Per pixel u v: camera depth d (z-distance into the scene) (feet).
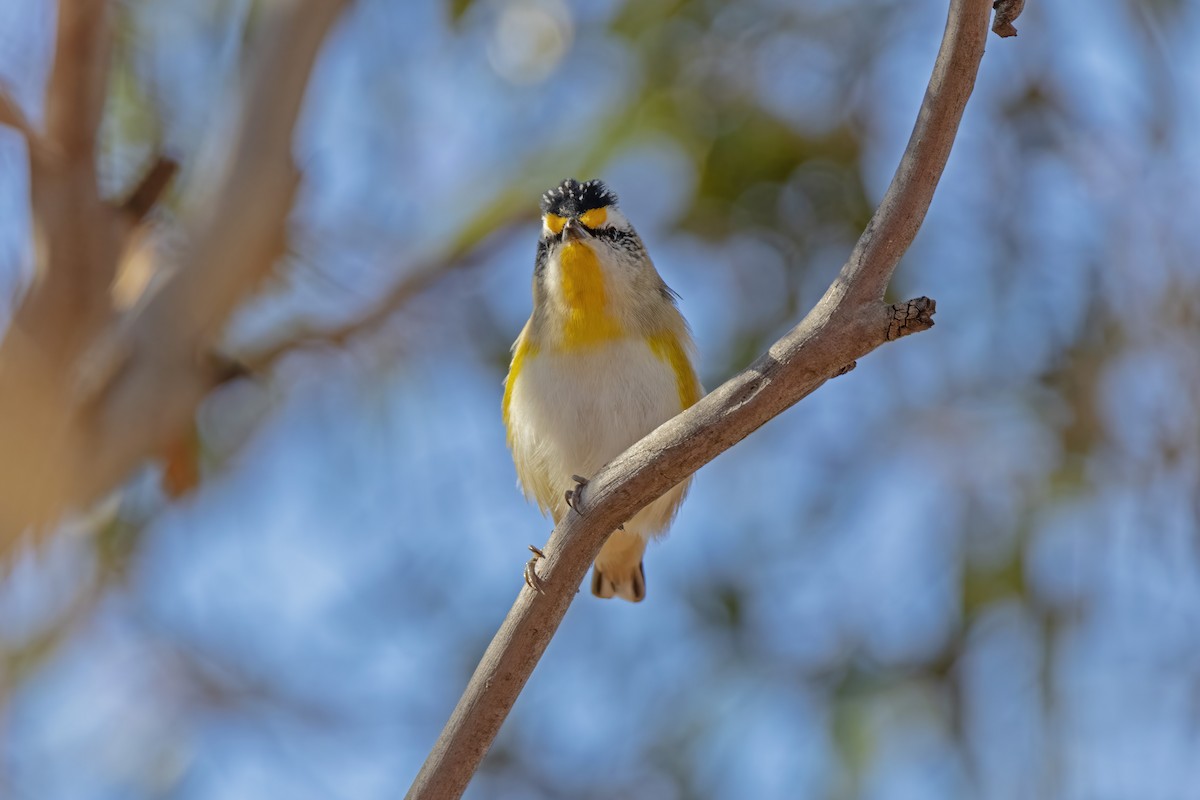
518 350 30.96
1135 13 41.34
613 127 41.98
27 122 27.04
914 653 38.60
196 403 29.53
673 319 30.30
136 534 40.86
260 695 42.52
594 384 28.78
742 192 42.42
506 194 42.73
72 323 27.53
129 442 28.12
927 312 18.48
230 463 42.34
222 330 30.50
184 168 35.06
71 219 27.71
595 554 21.24
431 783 21.18
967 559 39.19
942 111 18.08
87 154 27.89
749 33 43.01
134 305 29.04
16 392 26.27
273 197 30.07
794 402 19.57
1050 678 37.17
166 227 31.35
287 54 30.50
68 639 37.68
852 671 38.45
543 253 30.48
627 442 28.86
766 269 42.73
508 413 31.01
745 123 41.75
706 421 19.74
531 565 22.90
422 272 43.34
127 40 35.35
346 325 43.11
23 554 26.17
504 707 21.34
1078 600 38.14
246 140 30.17
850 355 18.86
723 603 40.37
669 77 42.42
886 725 37.19
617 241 29.81
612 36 42.93
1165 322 40.83
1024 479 40.04
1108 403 40.34
